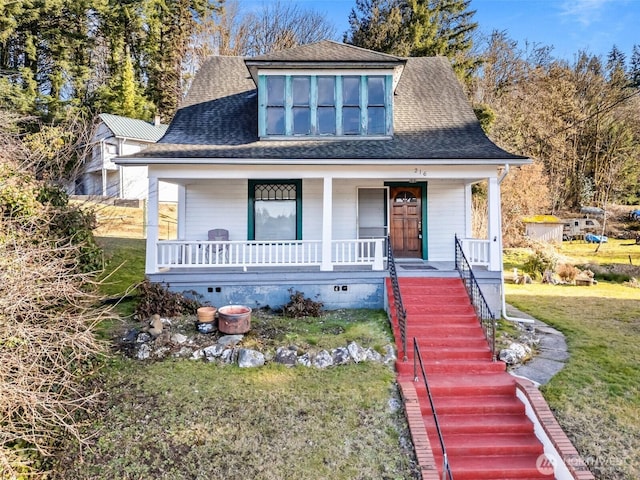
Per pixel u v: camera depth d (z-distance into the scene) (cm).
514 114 3234
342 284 1016
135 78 3594
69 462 505
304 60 1102
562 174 3612
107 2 3161
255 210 1225
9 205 571
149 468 499
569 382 686
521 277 1650
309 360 738
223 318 812
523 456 571
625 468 513
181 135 1139
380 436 568
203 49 3662
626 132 3578
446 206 1260
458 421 616
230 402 623
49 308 569
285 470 504
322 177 1020
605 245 3009
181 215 1214
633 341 877
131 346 773
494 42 3588
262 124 1123
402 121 1227
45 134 1049
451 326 823
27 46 2745
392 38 2814
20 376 458
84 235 741
